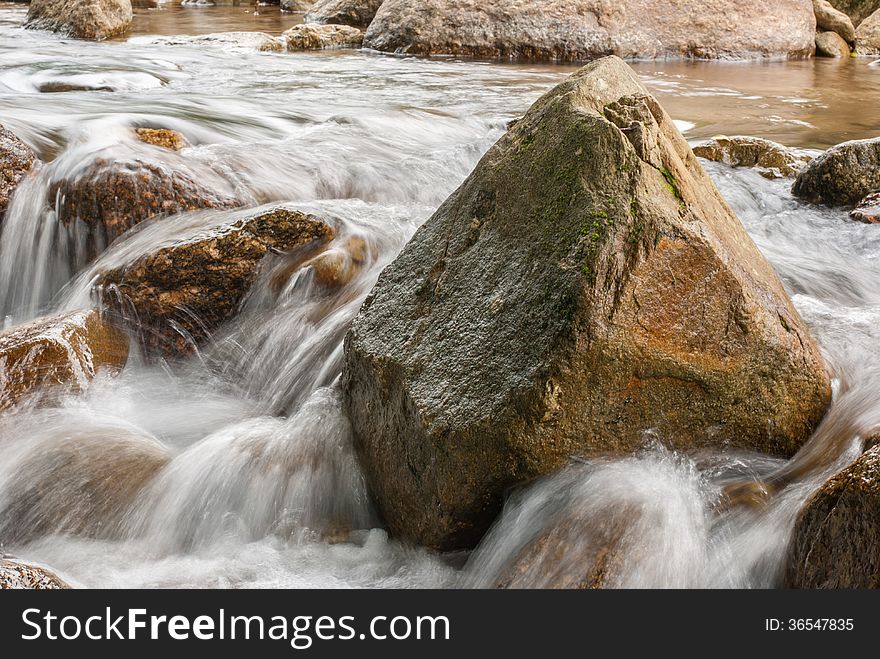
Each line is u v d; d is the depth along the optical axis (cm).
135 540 377
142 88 1049
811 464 344
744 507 327
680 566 306
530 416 318
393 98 1039
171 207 584
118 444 412
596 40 1529
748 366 341
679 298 330
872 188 672
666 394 332
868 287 530
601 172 340
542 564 307
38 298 586
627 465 329
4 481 398
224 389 500
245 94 1024
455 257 373
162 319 517
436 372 345
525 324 329
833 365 393
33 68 1095
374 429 374
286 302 518
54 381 443
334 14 1789
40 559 364
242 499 385
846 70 1494
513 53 1532
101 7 1530
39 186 593
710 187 404
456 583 335
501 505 335
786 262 562
